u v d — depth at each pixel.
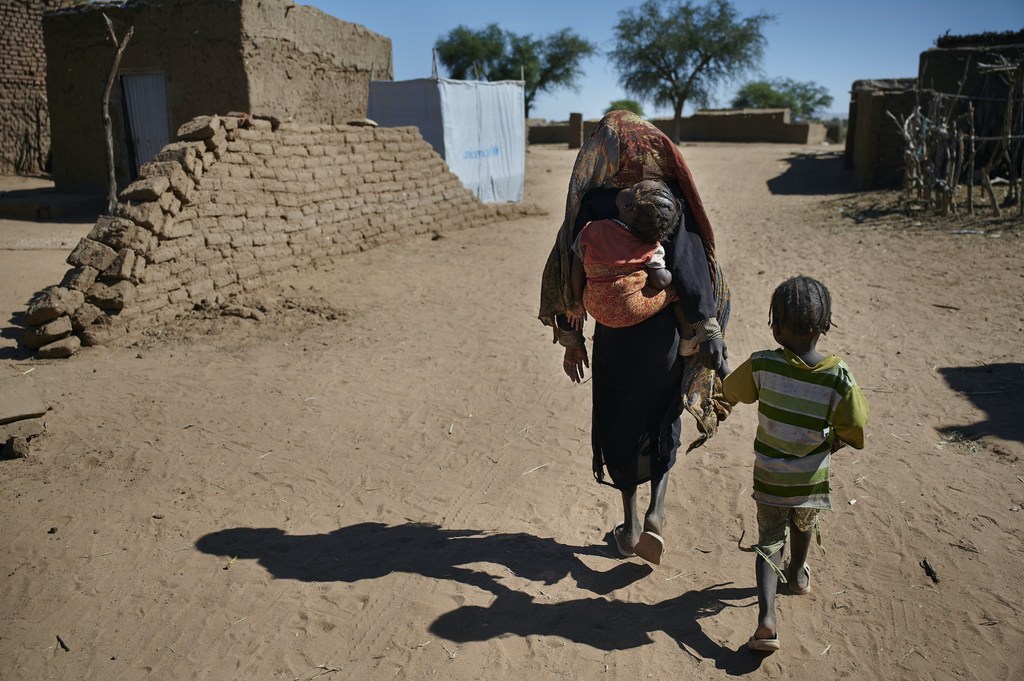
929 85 16.94
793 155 27.89
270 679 3.26
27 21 23.34
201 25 15.56
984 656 3.24
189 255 8.68
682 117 44.41
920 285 8.88
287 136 10.44
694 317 3.50
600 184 3.75
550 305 4.02
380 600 3.72
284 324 8.38
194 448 5.34
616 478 3.88
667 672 3.24
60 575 3.96
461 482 4.91
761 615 3.24
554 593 3.76
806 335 3.19
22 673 3.33
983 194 13.63
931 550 3.95
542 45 59.50
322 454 5.28
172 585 3.87
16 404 5.41
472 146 17.06
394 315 8.76
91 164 18.08
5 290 9.86
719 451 5.19
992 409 5.51
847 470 4.79
